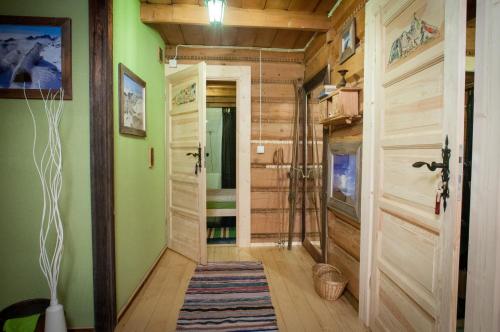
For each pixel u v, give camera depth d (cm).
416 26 135
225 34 305
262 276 262
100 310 175
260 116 346
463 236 188
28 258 171
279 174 350
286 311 204
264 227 352
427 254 128
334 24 253
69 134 172
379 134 169
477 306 105
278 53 345
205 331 182
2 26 165
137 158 236
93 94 170
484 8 100
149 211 267
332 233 255
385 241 165
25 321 152
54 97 168
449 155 112
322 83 285
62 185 172
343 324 190
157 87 300
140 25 249
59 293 175
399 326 151
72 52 170
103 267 174
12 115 166
